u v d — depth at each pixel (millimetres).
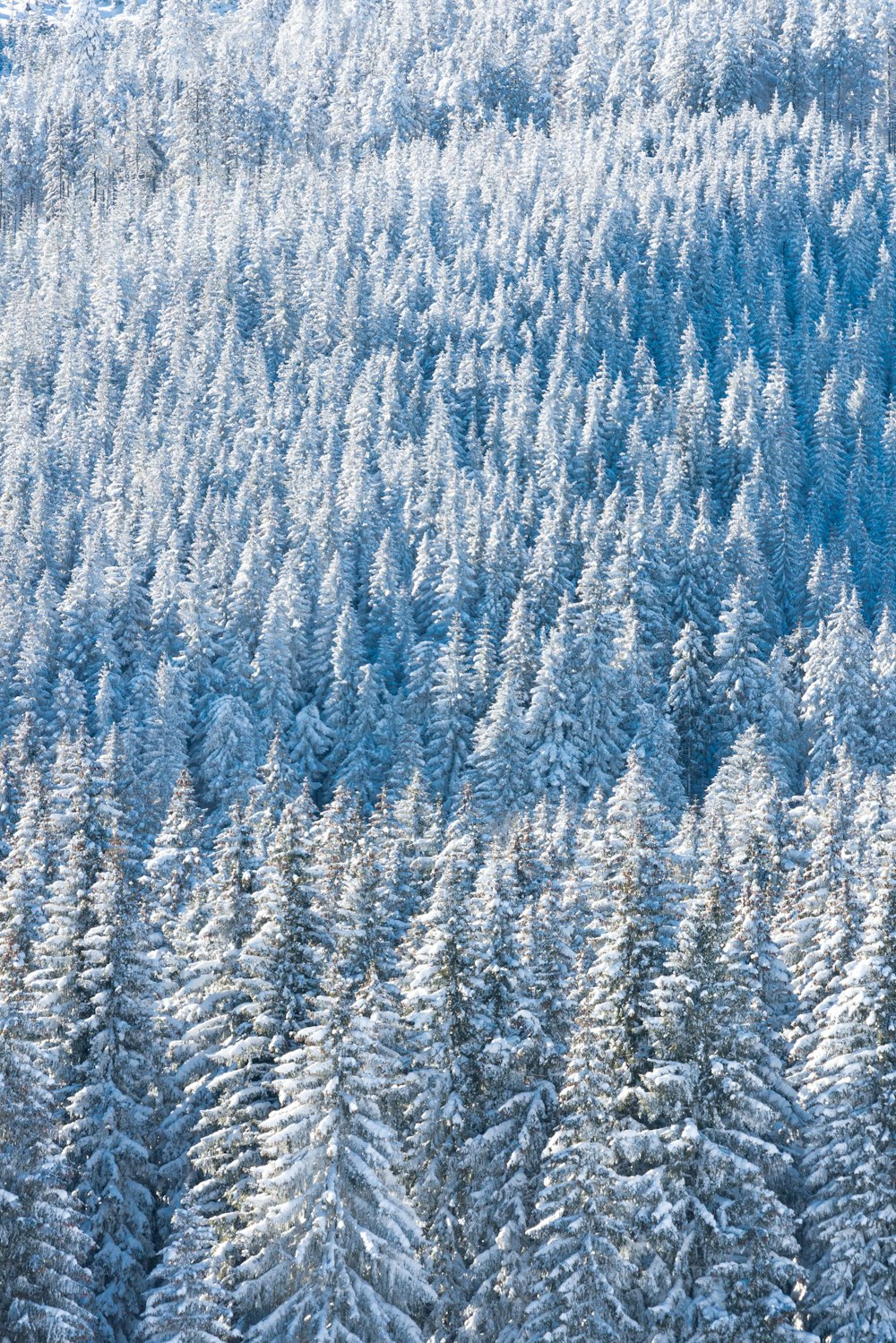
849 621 133375
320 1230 38938
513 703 117938
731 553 155250
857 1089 44031
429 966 46938
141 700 131250
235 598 141625
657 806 75438
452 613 143625
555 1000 47406
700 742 134375
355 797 80375
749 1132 44250
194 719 131125
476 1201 45625
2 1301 36844
